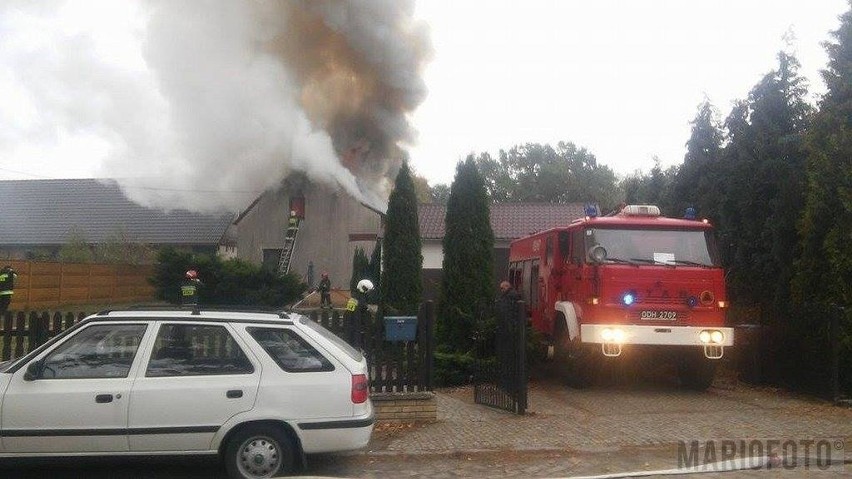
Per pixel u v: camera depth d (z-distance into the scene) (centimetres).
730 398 1134
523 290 1585
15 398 658
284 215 3712
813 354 1123
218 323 694
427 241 2773
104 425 661
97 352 684
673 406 1066
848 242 1098
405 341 945
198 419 668
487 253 1490
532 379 1344
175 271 2036
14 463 660
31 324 900
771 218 1359
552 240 1348
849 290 1109
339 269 3619
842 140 1130
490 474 731
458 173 1519
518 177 6781
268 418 671
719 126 1714
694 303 1131
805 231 1166
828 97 1301
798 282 1190
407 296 1667
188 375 677
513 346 1014
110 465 751
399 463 771
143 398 665
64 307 2848
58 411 659
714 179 1594
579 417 980
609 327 1116
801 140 1315
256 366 683
